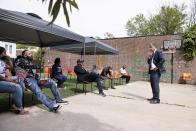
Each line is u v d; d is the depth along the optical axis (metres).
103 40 12.93
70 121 2.31
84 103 3.52
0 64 2.40
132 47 11.65
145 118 2.62
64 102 3.38
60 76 5.32
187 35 9.49
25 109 2.83
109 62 12.56
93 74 4.53
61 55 15.04
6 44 22.61
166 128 2.20
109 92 5.33
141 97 4.61
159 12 21.83
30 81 2.80
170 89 6.86
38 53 18.64
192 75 9.45
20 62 2.75
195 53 9.34
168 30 21.47
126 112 2.93
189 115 2.89
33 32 4.75
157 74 3.90
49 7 0.97
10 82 2.43
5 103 3.14
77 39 4.54
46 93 4.45
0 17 2.50
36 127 2.03
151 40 10.91
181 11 20.62
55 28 3.67
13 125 2.06
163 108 3.37
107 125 2.21
